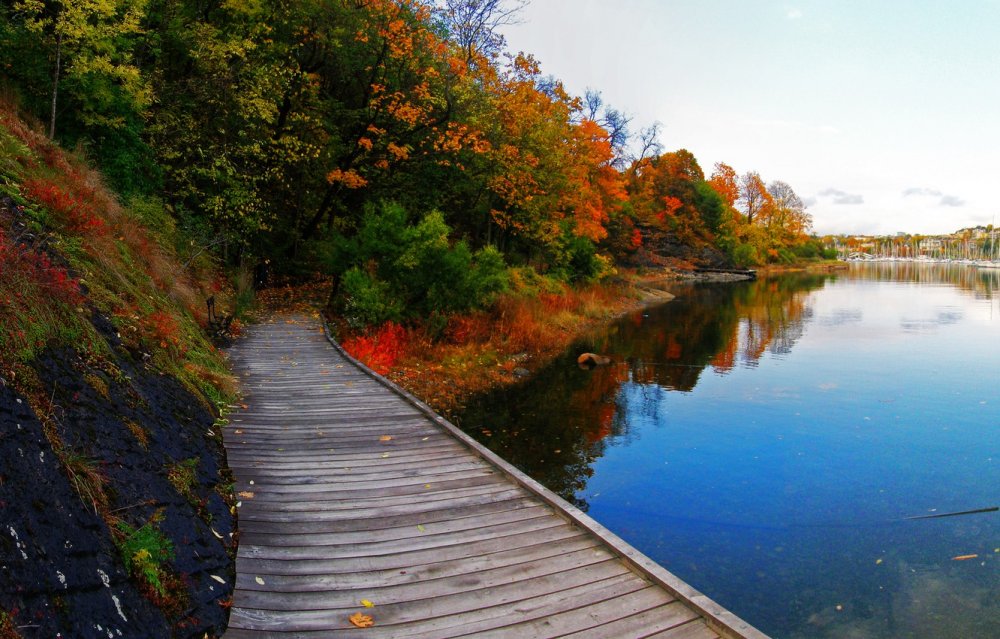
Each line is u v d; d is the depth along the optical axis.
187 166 14.89
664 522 6.70
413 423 7.29
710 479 7.94
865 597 5.24
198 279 12.93
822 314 27.97
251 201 15.69
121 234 8.33
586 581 3.90
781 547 6.14
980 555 5.95
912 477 7.99
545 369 15.27
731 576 5.60
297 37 18.77
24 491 2.56
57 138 9.97
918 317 26.42
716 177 77.50
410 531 4.55
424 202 22.36
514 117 22.70
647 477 8.01
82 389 3.70
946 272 85.50
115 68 10.66
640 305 32.31
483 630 3.35
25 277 3.85
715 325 24.11
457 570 4.00
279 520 4.62
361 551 4.21
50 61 10.31
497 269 15.91
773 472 8.19
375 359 12.48
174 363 6.24
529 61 22.56
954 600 5.19
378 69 20.14
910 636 4.70
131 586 2.80
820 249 111.88
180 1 15.05
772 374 14.72
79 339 4.17
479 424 10.30
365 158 20.98
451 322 16.23
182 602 3.09
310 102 19.25
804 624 4.86
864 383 13.61
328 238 20.95
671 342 19.89
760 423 10.51
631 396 12.49
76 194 7.66
